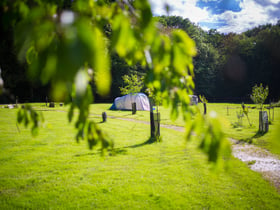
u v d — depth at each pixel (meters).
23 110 1.04
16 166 6.59
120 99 25.98
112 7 0.69
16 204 4.53
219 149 0.73
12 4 0.77
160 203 4.57
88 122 0.94
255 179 5.63
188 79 0.86
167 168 6.41
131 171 6.21
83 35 0.45
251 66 45.22
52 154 7.73
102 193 4.98
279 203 4.52
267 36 43.59
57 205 4.52
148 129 12.97
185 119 0.80
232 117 17.84
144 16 0.65
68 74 0.44
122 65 34.31
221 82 47.75
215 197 4.78
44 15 0.51
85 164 6.75
